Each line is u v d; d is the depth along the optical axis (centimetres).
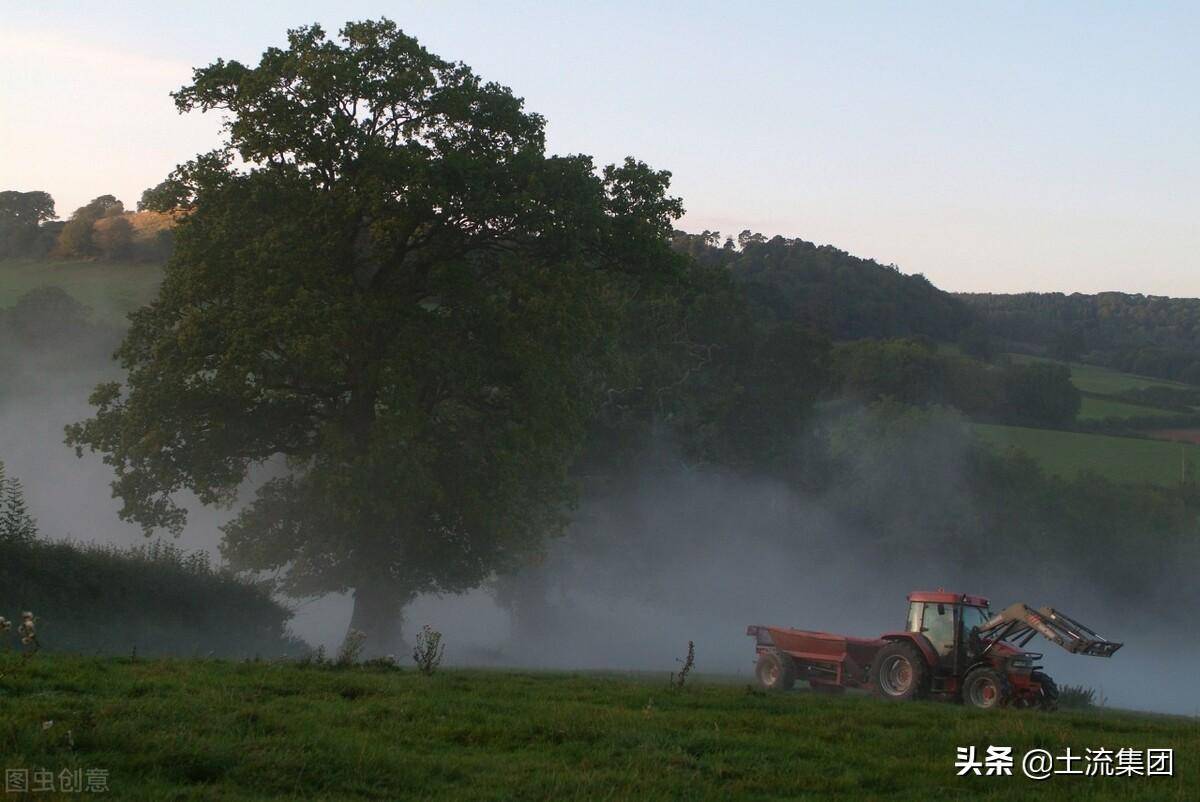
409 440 2931
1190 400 12219
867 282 14425
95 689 1170
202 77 3017
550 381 3075
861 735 1275
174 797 807
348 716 1125
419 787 905
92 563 2350
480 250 3356
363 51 2988
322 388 3072
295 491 3100
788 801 941
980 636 1964
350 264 3066
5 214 11106
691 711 1356
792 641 2114
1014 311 18650
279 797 841
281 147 2952
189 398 2900
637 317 5838
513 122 3198
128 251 10362
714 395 6456
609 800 877
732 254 15312
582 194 3241
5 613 2000
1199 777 1119
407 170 2916
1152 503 7625
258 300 2889
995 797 997
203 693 1173
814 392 6900
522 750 1059
